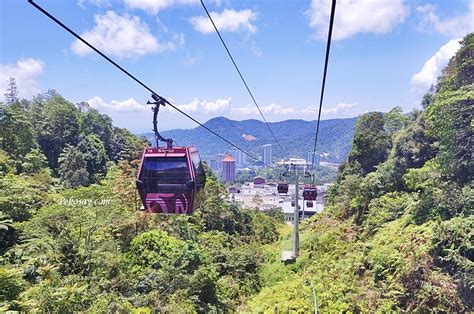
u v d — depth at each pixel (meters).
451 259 13.18
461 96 17.25
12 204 17.81
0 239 15.40
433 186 18.39
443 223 14.29
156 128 8.29
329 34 3.46
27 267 12.95
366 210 25.02
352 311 13.84
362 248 19.05
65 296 11.17
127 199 24.62
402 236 16.66
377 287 14.90
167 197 8.41
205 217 35.81
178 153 8.56
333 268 18.45
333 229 26.38
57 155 48.16
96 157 47.56
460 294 12.34
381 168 26.25
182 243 18.88
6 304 9.79
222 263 22.41
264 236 43.59
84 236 16.95
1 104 35.06
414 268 13.70
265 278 22.20
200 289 16.11
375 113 35.53
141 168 8.56
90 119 58.81
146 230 21.61
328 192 42.00
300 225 36.97
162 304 14.22
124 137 64.50
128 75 4.59
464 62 21.64
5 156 28.17
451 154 17.70
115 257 15.80
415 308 12.80
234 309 17.42
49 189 28.88
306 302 14.98
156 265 16.98
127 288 14.80
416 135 25.25
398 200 21.67
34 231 15.89
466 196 15.99
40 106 52.50
